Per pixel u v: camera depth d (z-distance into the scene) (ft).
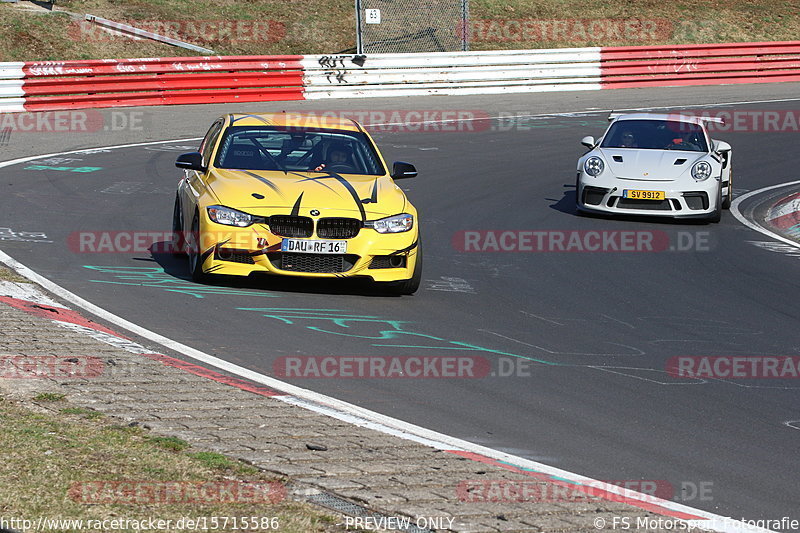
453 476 58.65
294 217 103.86
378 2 398.62
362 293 110.22
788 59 361.71
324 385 77.66
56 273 108.99
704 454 67.21
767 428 73.61
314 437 63.87
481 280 122.42
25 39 320.29
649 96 321.52
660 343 97.91
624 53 336.08
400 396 76.28
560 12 427.33
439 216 161.89
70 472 54.39
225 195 105.81
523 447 66.69
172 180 176.35
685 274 132.46
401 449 62.90
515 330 99.40
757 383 85.51
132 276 110.42
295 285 110.93
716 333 103.09
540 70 326.44
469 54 315.99
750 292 124.06
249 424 65.57
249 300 102.94
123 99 264.52
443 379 81.30
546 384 81.76
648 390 81.76
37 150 200.64
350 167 115.65
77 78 256.32
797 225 171.63
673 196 163.43
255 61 284.00
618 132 178.50
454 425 70.44
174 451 59.41
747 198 196.13
